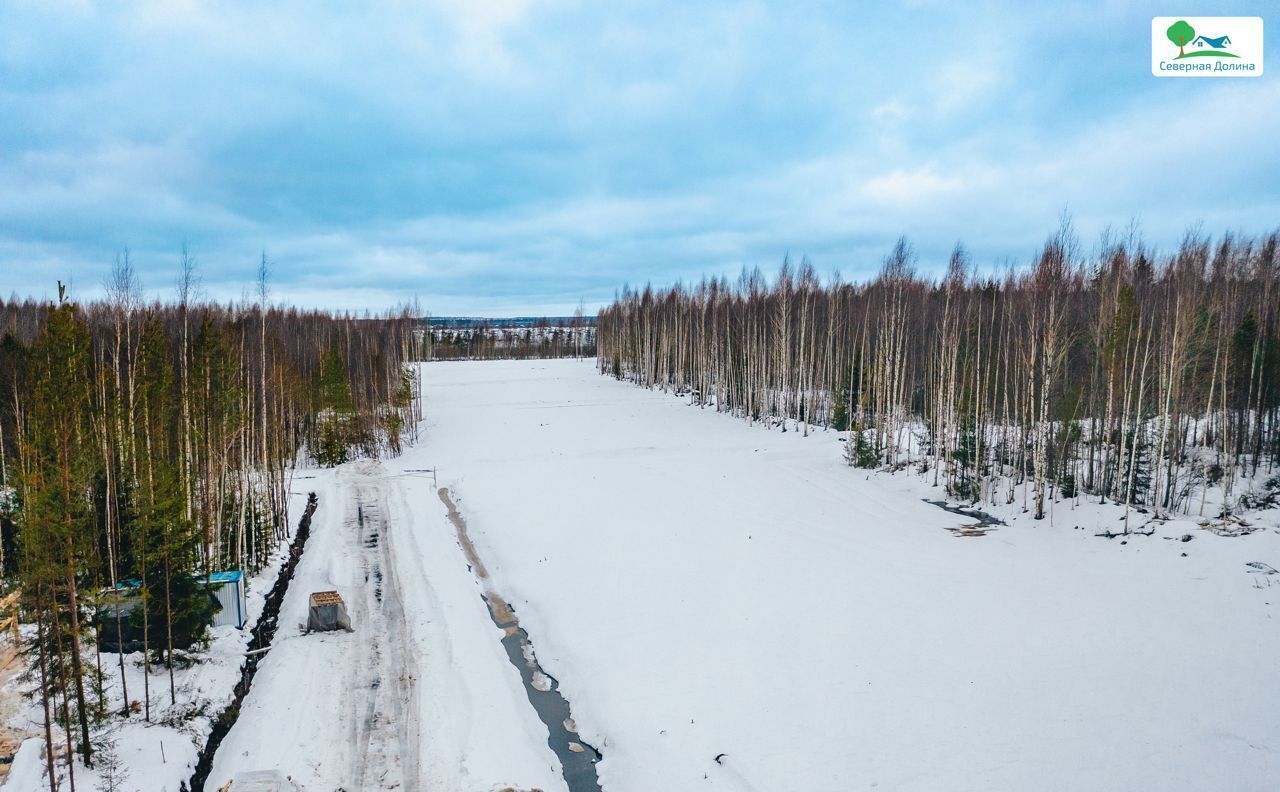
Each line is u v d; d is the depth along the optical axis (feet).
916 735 53.01
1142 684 57.16
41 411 47.60
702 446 171.22
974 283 174.40
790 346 218.79
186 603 59.41
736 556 93.66
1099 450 115.96
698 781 49.85
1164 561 80.69
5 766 45.57
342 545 100.42
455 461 164.55
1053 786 46.73
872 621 72.08
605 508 119.65
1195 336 111.45
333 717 54.90
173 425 84.84
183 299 91.45
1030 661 62.13
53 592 44.78
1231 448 115.55
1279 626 63.16
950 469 121.90
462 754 50.16
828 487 129.08
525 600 83.82
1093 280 135.95
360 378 214.90
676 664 65.92
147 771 46.09
